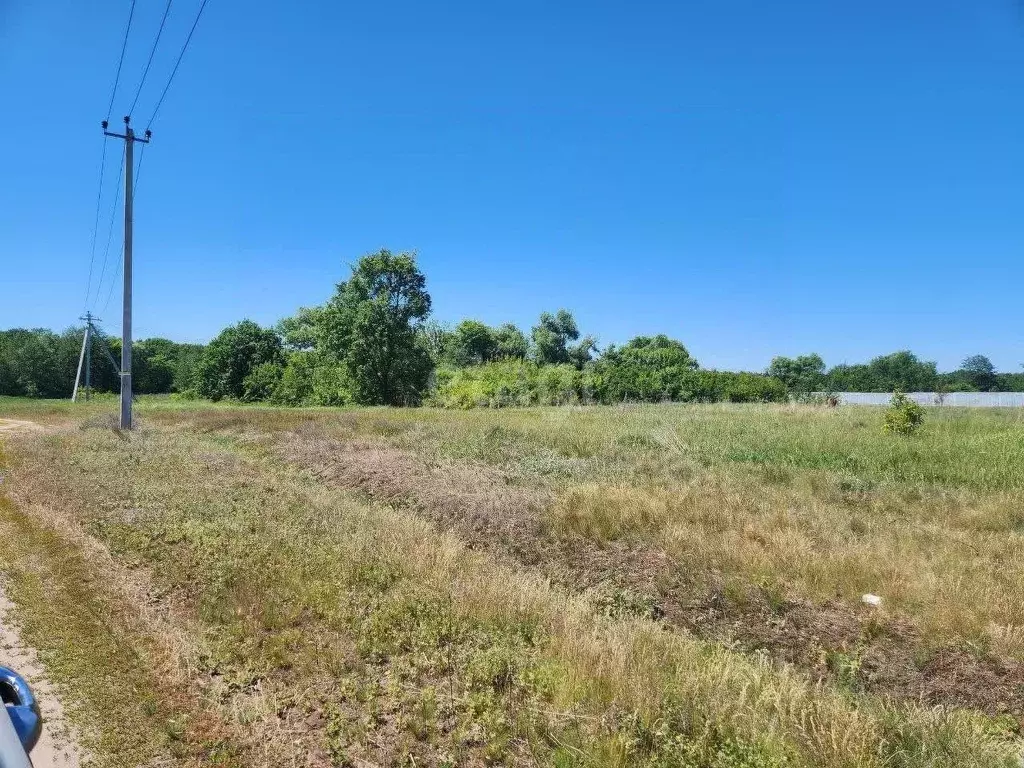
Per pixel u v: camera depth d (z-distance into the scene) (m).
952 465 12.16
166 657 4.86
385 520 8.88
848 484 11.17
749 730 3.88
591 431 17.97
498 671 4.68
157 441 17.89
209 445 17.81
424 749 3.86
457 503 9.98
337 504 9.93
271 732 3.99
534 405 44.09
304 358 59.84
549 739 3.92
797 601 6.48
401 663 4.79
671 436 16.34
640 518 8.70
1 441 19.55
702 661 4.99
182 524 8.31
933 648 5.57
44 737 3.81
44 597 5.97
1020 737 4.52
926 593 6.29
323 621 5.55
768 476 11.99
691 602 6.60
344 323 49.12
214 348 61.44
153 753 3.73
